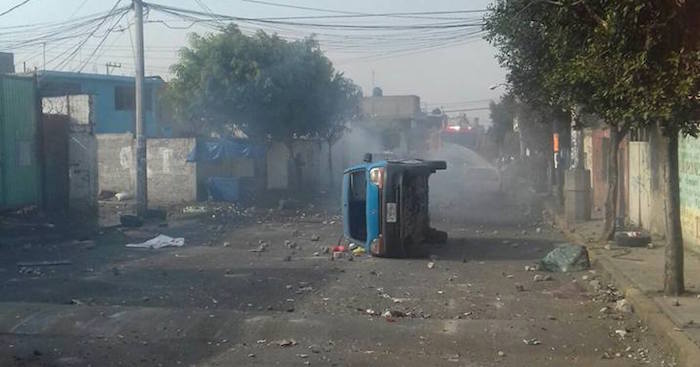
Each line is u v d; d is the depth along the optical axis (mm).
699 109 6742
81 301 9867
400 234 14148
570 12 7801
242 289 10852
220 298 10180
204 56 30656
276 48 30828
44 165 23500
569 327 8430
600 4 7348
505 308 9531
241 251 15359
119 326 8336
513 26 13500
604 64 7105
